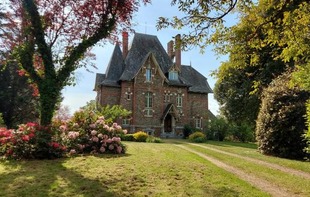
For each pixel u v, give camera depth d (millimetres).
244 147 22938
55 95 13516
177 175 8688
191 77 46750
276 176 9766
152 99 40906
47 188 7070
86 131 14023
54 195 6586
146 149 16375
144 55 43375
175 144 24922
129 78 39938
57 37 14055
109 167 9461
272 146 15727
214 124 36188
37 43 13250
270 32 7676
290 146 15164
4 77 32906
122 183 7668
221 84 37188
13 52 13688
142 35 45250
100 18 13820
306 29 7543
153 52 44500
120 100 39625
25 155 11109
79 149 13195
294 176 9812
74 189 7039
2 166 9625
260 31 7766
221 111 39219
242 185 8094
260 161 13250
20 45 13320
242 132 35875
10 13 13922
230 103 34750
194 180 8227
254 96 30047
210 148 20297
